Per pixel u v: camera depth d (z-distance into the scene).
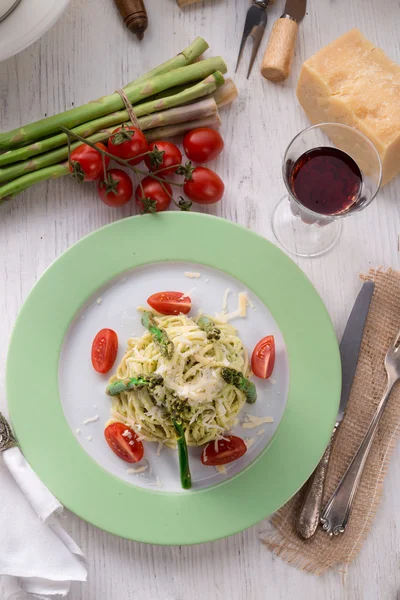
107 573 0.76
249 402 0.75
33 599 0.75
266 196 0.80
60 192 0.79
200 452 0.75
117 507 0.73
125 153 0.74
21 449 0.73
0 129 0.79
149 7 0.81
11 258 0.78
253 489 0.74
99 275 0.75
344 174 0.74
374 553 0.78
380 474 0.77
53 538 0.73
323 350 0.75
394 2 0.82
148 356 0.74
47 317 0.74
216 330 0.74
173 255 0.75
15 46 0.71
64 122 0.75
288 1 0.79
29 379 0.74
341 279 0.80
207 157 0.77
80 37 0.80
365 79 0.77
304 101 0.80
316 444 0.74
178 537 0.73
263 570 0.77
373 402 0.77
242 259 0.75
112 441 0.73
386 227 0.80
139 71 0.80
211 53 0.81
